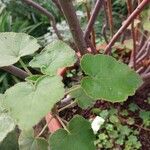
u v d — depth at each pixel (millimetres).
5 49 234
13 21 694
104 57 214
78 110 355
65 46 225
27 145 236
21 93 191
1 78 591
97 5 297
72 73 387
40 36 680
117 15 655
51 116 266
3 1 686
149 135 338
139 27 353
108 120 347
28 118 177
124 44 376
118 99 203
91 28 318
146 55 356
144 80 352
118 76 210
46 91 187
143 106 361
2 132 219
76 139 223
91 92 202
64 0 251
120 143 328
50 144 220
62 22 615
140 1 313
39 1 681
